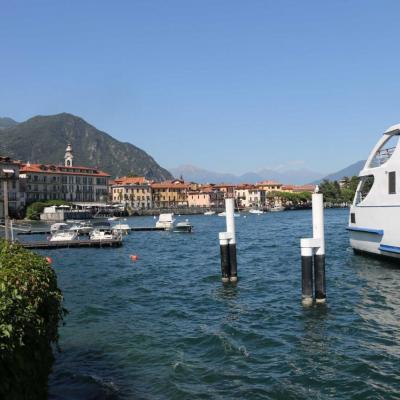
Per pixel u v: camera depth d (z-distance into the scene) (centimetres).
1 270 820
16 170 14875
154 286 2950
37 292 824
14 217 14638
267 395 1248
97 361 1513
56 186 18012
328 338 1731
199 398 1230
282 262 3862
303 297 2267
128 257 4950
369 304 2231
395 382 1323
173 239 7519
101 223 10156
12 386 615
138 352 1599
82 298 2575
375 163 3488
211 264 4031
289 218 14738
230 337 1758
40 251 5872
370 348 1609
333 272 3144
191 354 1580
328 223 9856
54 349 1639
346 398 1228
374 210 3250
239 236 7375
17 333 667
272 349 1623
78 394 1242
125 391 1268
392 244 3042
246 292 2625
